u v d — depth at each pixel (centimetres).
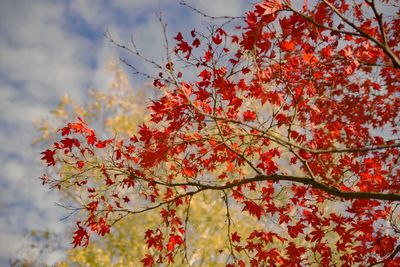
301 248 507
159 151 420
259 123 405
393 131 609
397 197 368
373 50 464
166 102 391
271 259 511
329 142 542
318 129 541
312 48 431
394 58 348
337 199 501
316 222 504
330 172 525
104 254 1162
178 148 463
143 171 480
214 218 1148
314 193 516
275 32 378
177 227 538
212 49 425
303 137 525
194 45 432
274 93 384
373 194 377
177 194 536
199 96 421
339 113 591
